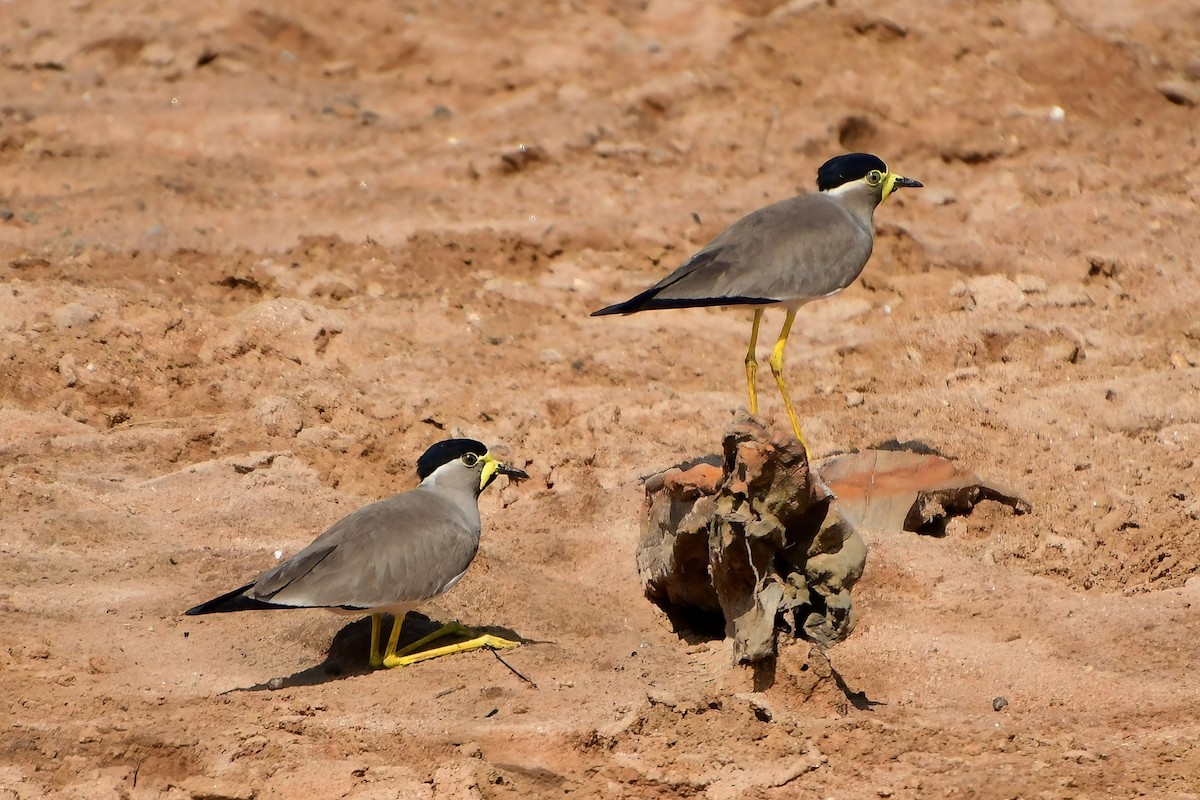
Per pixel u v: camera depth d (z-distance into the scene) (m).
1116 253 17.95
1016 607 11.40
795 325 17.05
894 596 11.58
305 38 22.97
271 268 17.27
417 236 18.00
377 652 10.53
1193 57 21.86
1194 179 19.56
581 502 13.21
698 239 18.55
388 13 23.25
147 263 17.11
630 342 16.55
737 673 9.94
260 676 10.37
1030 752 9.36
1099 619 11.30
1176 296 16.92
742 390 15.67
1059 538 12.48
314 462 13.89
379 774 8.78
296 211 18.69
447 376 15.50
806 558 10.17
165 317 15.79
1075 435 14.00
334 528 10.52
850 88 21.30
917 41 22.03
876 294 17.61
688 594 11.28
